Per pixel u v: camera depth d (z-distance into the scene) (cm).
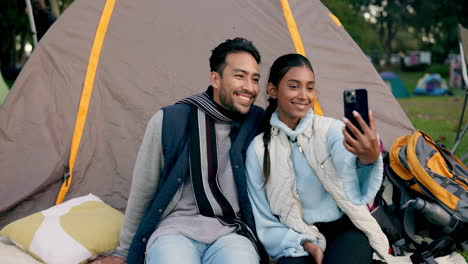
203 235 176
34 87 291
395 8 2577
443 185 240
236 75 180
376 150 143
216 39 307
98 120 297
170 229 175
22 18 1498
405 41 3334
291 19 302
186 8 307
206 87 304
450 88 1484
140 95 301
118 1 302
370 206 232
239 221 182
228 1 308
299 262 166
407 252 238
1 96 393
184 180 183
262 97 308
